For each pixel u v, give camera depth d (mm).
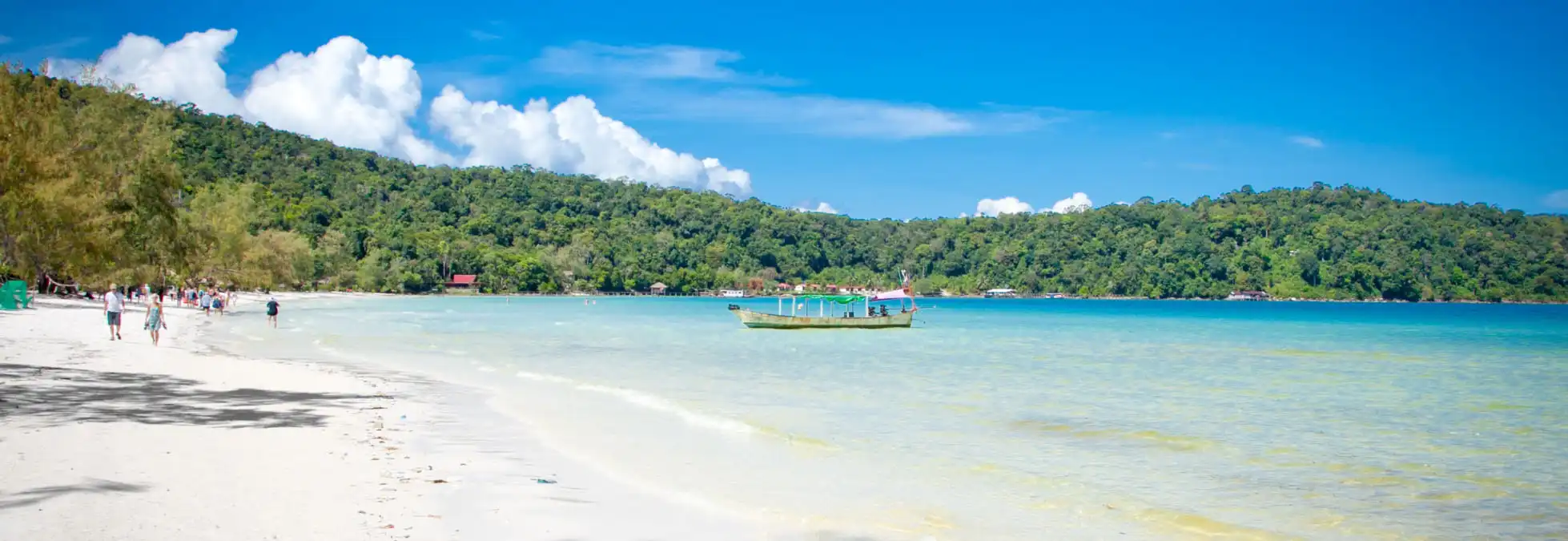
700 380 28266
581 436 16266
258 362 28062
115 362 25516
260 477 11008
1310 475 14719
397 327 60500
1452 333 72312
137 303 79875
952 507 11969
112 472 10672
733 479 13133
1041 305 181000
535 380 26344
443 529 9422
